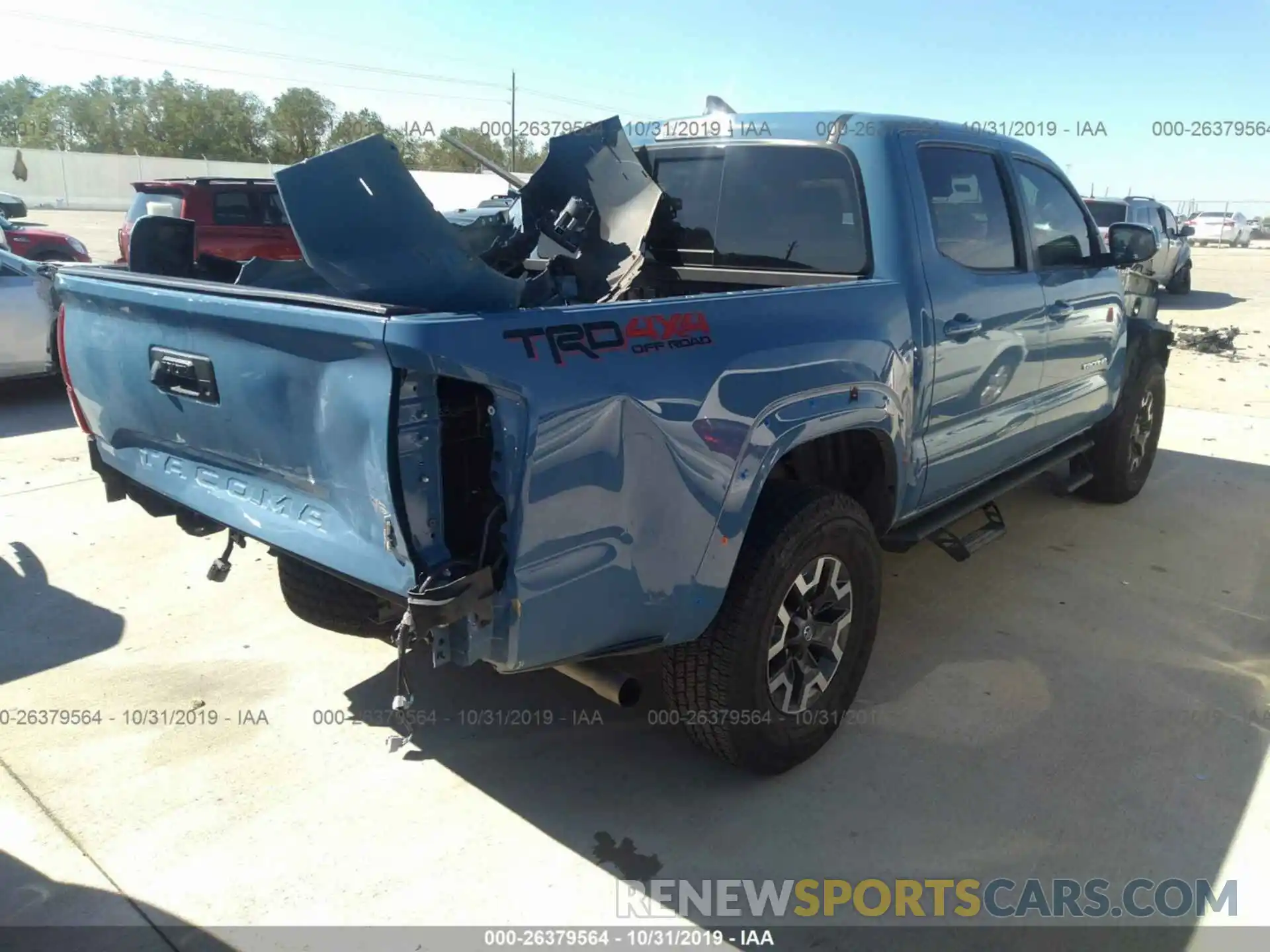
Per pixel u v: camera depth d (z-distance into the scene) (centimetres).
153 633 394
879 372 309
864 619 319
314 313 212
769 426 263
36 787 294
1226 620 421
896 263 333
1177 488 621
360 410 210
